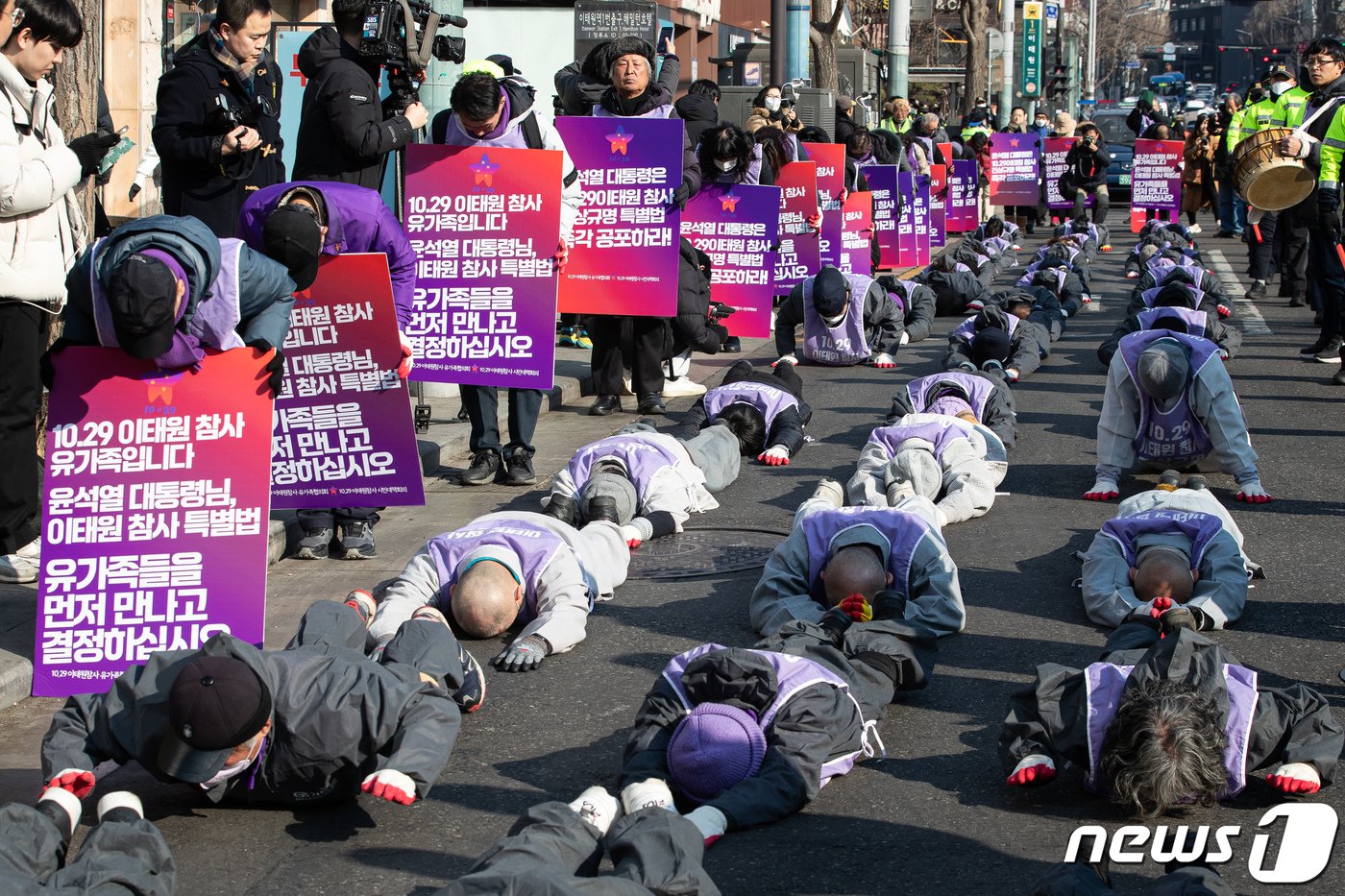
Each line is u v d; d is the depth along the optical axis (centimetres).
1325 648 588
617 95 1041
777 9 1797
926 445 816
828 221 1489
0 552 634
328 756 436
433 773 429
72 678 526
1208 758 428
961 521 794
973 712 533
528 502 814
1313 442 970
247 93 691
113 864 373
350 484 674
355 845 435
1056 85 4600
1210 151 2331
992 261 1978
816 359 1318
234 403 530
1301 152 933
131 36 1347
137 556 529
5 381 616
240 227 637
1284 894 402
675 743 452
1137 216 2439
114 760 438
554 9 1905
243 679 417
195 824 448
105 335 507
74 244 633
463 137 830
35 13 576
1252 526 771
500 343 828
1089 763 452
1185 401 823
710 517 808
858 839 436
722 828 433
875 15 4156
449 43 830
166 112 677
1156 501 674
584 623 604
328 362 662
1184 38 16525
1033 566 713
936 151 2283
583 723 524
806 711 461
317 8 1789
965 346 1248
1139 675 450
